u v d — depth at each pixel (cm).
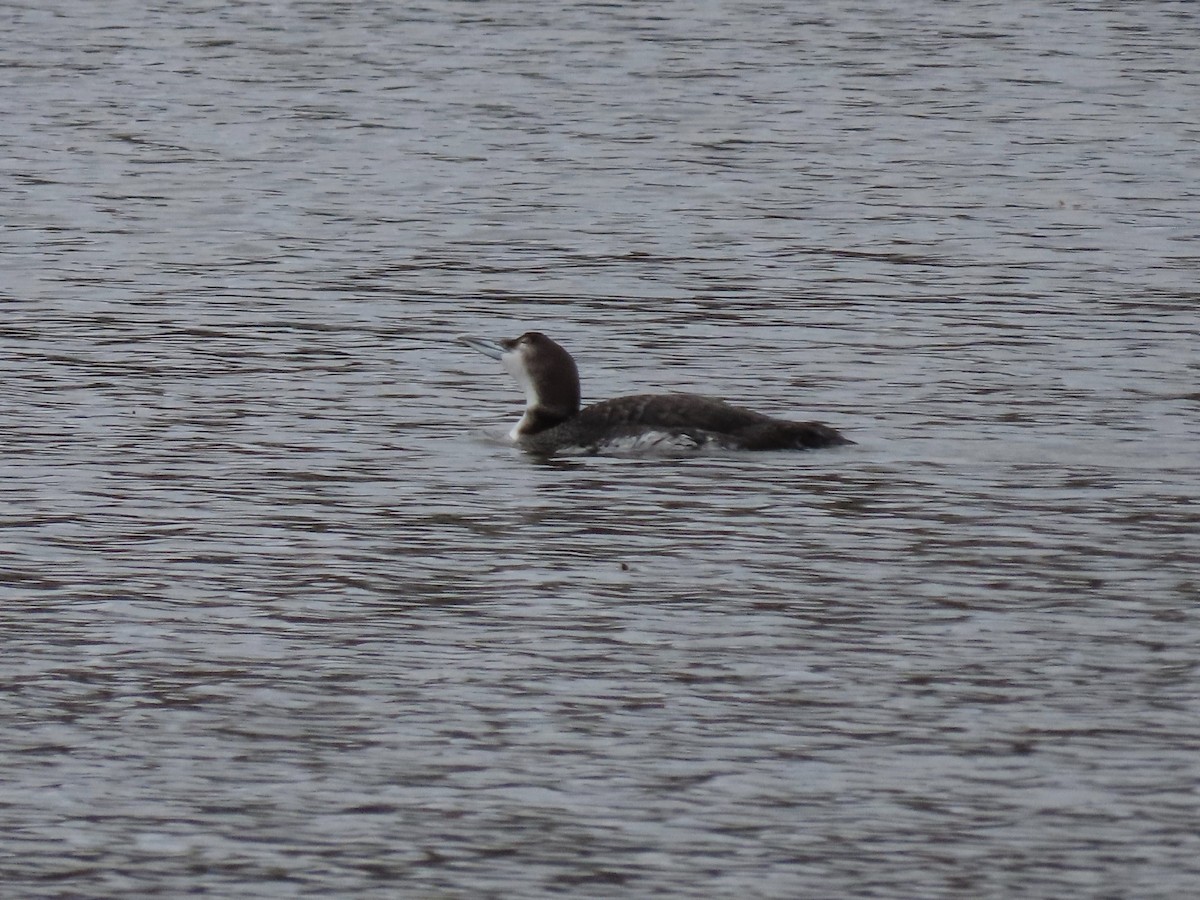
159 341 2544
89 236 3136
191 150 3778
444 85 4388
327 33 4988
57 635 1600
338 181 3544
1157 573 1727
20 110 4106
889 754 1392
